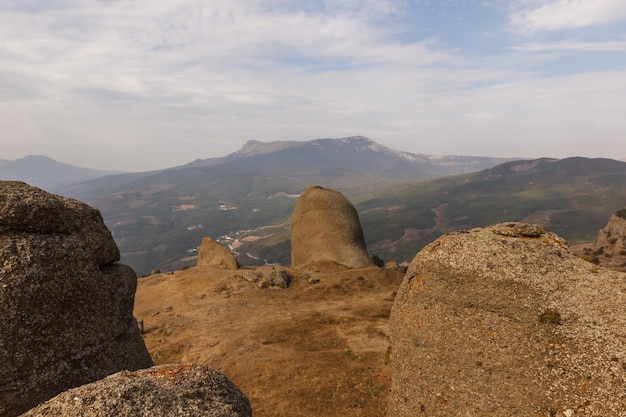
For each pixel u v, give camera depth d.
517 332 8.64
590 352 7.84
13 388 6.75
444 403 9.46
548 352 8.20
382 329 23.81
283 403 15.34
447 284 9.77
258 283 35.62
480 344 9.06
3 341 6.73
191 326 27.09
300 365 19.20
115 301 9.22
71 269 8.01
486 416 8.70
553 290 8.64
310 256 42.31
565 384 7.87
